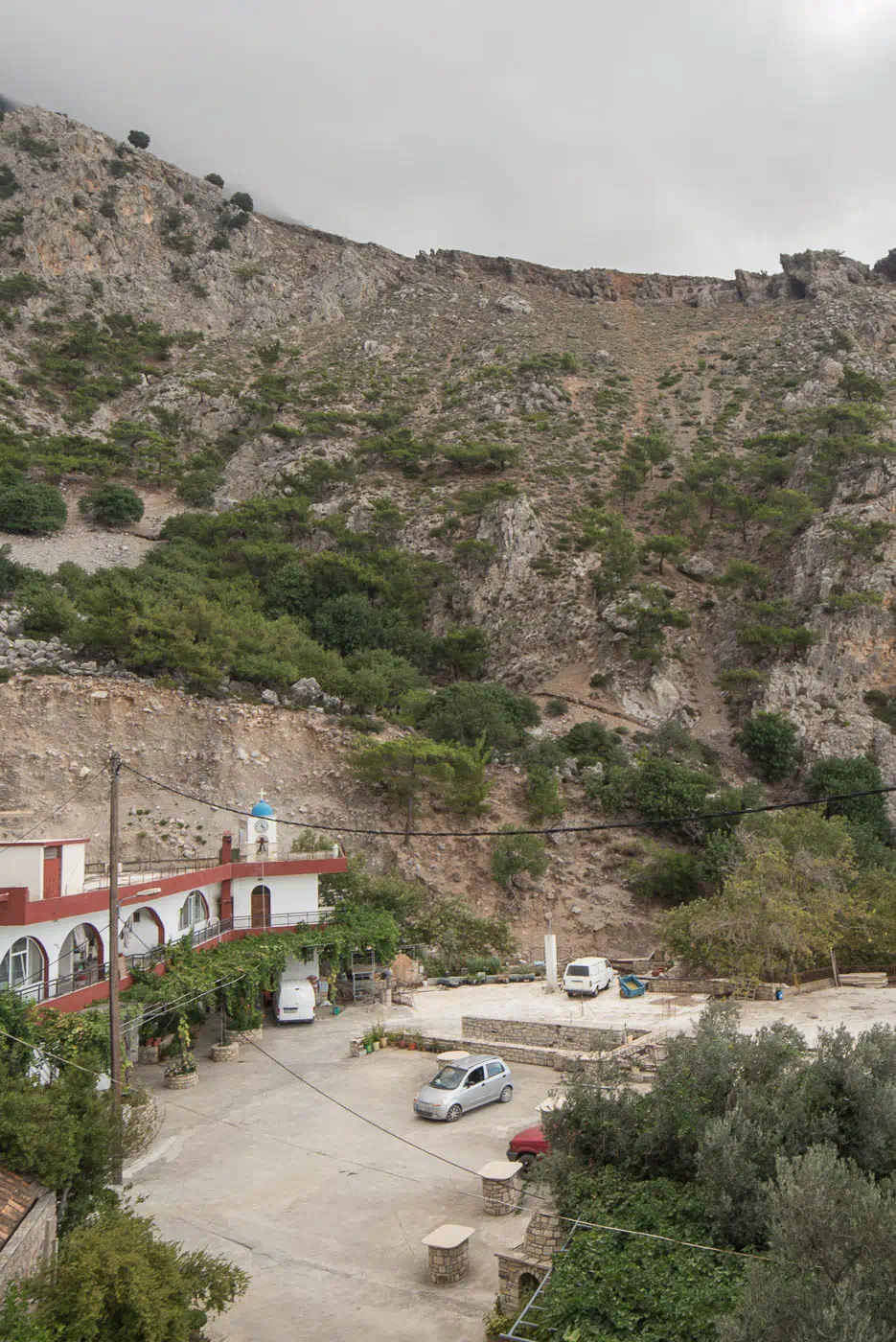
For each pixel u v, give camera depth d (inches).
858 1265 469.7
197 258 7377.0
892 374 5748.0
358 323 7564.0
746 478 4608.8
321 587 3846.0
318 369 6589.6
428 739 2711.6
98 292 6648.6
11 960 1062.4
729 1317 480.4
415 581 3981.3
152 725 2566.4
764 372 6348.4
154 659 2694.4
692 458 5036.9
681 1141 710.5
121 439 5349.4
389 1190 916.0
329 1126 1097.4
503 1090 1176.8
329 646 3550.7
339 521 4315.9
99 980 1195.9
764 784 3144.7
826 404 5541.3
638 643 3644.2
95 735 2482.8
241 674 2925.7
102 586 3213.6
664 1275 594.6
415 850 2544.3
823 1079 711.7
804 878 1745.8
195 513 4515.3
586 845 2664.9
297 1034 1523.1
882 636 3425.2
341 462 4936.0
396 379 6496.1
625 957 2326.5
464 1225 836.0
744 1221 620.4
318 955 1657.2
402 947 2016.5
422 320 7623.0
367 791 2650.1
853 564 3614.7
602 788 2822.3
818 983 1640.0
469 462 4943.4
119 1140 770.2
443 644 3678.6
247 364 6515.8
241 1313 700.0
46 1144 676.7
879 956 1724.9
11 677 2518.5
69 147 7268.7
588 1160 751.1
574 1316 591.8
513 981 1840.6
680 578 4104.3
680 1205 655.1
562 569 3993.6
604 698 3503.9
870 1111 682.2
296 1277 754.8
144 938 1398.9
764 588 3865.7
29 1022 1008.9
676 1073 761.6
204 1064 1373.0
